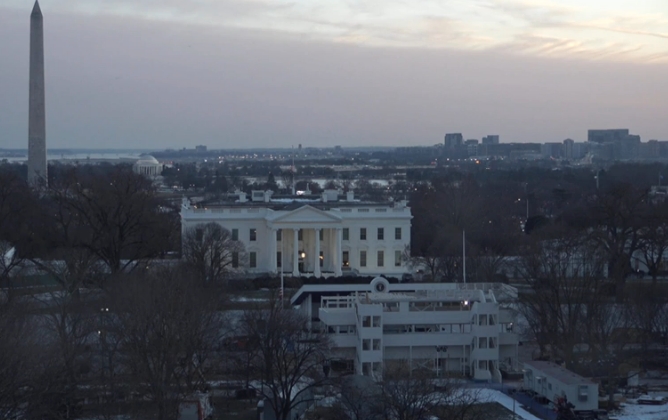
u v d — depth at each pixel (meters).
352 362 141.12
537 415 116.06
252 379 126.19
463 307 144.12
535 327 144.25
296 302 167.25
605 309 148.75
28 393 101.06
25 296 145.38
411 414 105.44
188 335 119.31
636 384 133.12
